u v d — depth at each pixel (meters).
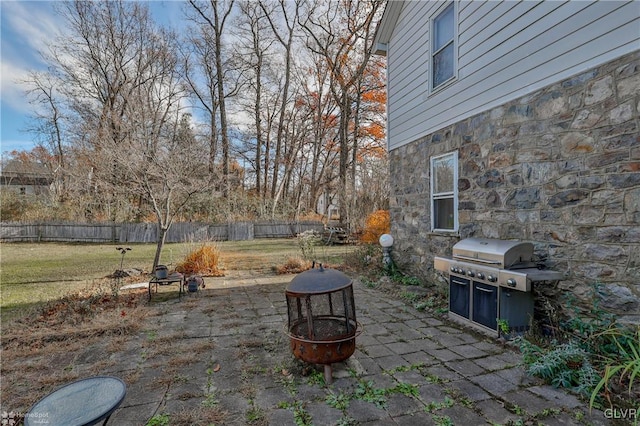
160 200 7.82
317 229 17.84
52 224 14.74
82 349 3.38
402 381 2.71
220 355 3.23
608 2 3.03
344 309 2.87
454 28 5.10
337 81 18.25
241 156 21.75
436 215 5.70
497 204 4.32
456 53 5.04
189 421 2.21
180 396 2.52
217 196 16.94
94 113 18.33
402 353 3.24
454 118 5.13
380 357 3.16
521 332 3.44
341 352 2.70
